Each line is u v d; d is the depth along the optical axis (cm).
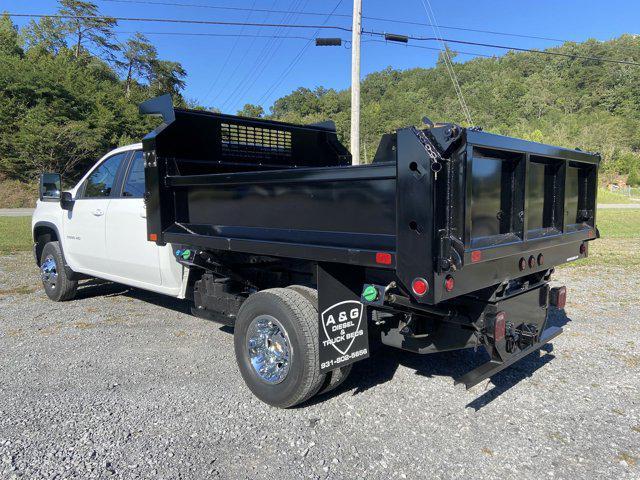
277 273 395
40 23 6034
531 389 379
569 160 366
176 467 272
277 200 333
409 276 253
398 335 346
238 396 366
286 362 333
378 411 342
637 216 2503
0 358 444
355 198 284
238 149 492
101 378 399
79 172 3922
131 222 505
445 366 429
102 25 6034
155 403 353
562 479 262
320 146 584
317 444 298
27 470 267
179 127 436
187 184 402
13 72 4062
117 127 4362
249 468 271
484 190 287
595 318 575
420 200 244
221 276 431
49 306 637
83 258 592
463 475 266
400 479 262
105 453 285
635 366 427
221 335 515
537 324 373
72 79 4753
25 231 1609
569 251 384
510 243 299
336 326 317
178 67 7344
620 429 317
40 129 3644
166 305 643
